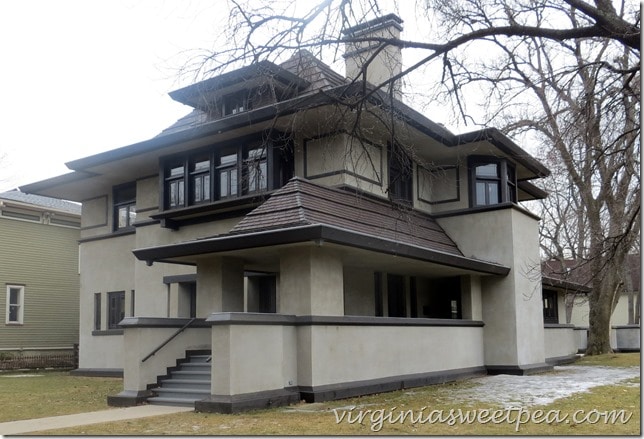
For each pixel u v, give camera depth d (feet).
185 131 61.72
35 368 90.58
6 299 94.38
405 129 51.67
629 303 145.59
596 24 35.35
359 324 48.19
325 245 45.21
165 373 48.32
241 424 34.19
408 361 53.31
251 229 46.91
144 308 70.18
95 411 42.01
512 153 69.62
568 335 91.86
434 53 38.50
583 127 40.81
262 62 38.50
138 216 73.46
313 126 58.34
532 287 70.95
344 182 57.41
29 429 34.01
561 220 114.83
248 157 61.11
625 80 40.65
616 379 58.90
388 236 54.44
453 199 71.92
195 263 54.95
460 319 66.39
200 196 64.85
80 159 69.97
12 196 104.58
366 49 41.60
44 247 100.58
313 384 43.27
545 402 42.34
